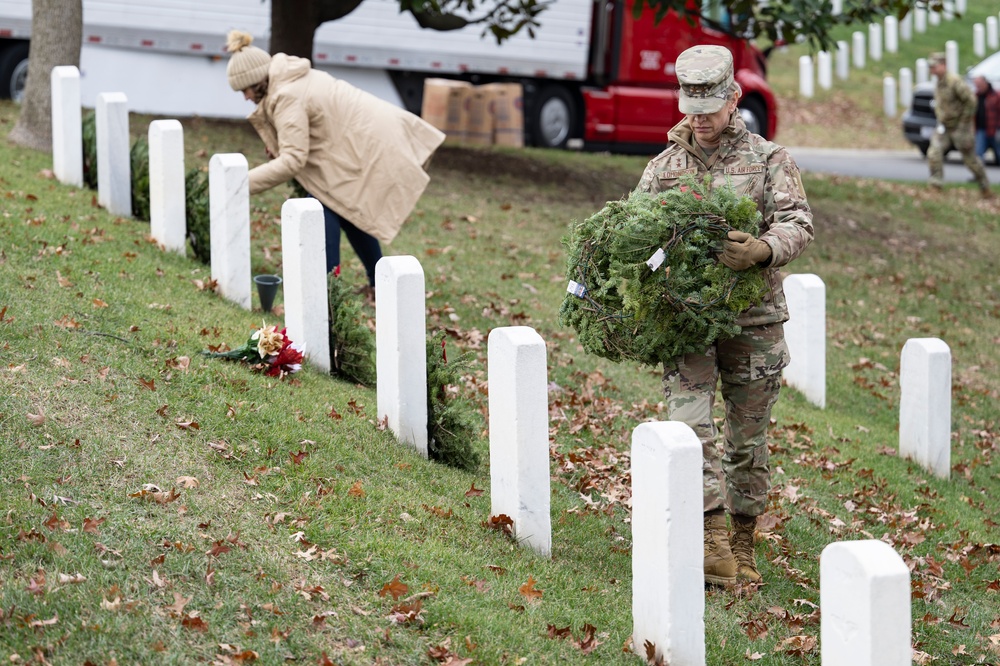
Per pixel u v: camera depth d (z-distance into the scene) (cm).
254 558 417
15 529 402
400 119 770
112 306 638
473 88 1780
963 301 1301
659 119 1936
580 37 1855
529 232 1196
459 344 800
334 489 487
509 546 477
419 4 1321
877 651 314
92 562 394
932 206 1738
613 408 740
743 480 502
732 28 1384
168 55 1593
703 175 478
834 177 1838
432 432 576
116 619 367
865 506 666
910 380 767
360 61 1750
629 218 449
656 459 388
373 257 802
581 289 468
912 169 2166
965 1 3703
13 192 838
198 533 427
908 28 3403
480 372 747
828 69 2941
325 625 389
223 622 380
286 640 376
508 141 1811
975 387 1017
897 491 702
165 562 403
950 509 694
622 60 1900
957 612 540
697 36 1936
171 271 740
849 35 3331
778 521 596
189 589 393
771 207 471
